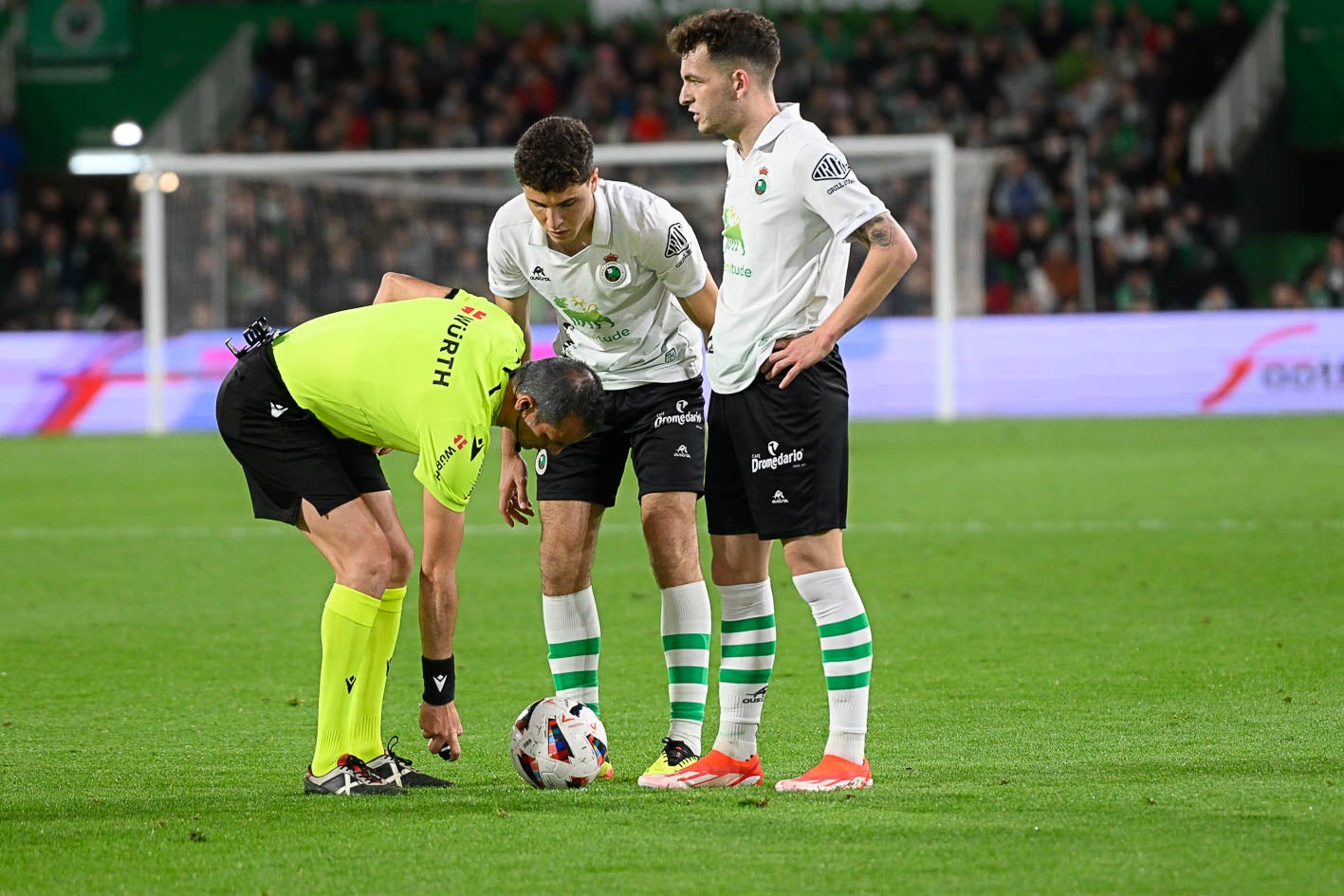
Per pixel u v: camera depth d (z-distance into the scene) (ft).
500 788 53.52
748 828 46.42
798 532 52.47
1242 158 269.23
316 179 237.66
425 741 61.93
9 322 251.39
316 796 51.83
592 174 53.93
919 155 234.79
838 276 53.88
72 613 92.17
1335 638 77.71
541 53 281.95
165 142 283.59
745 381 53.06
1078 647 77.87
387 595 54.80
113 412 226.58
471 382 51.57
